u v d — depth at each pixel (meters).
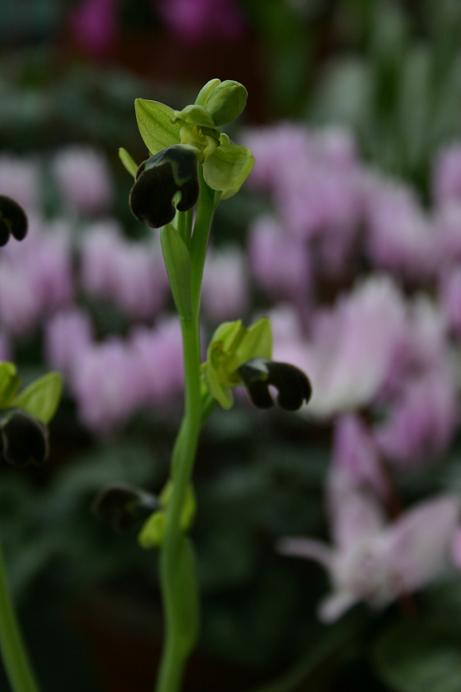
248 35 2.67
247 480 1.05
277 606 1.03
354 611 0.98
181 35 2.63
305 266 1.23
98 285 1.21
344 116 2.39
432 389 0.90
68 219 1.43
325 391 0.84
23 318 1.16
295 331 0.95
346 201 1.29
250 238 1.45
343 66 2.54
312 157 1.49
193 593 0.61
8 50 3.28
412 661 0.81
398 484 0.99
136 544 1.04
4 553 1.02
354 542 0.79
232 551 1.03
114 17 2.68
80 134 1.76
